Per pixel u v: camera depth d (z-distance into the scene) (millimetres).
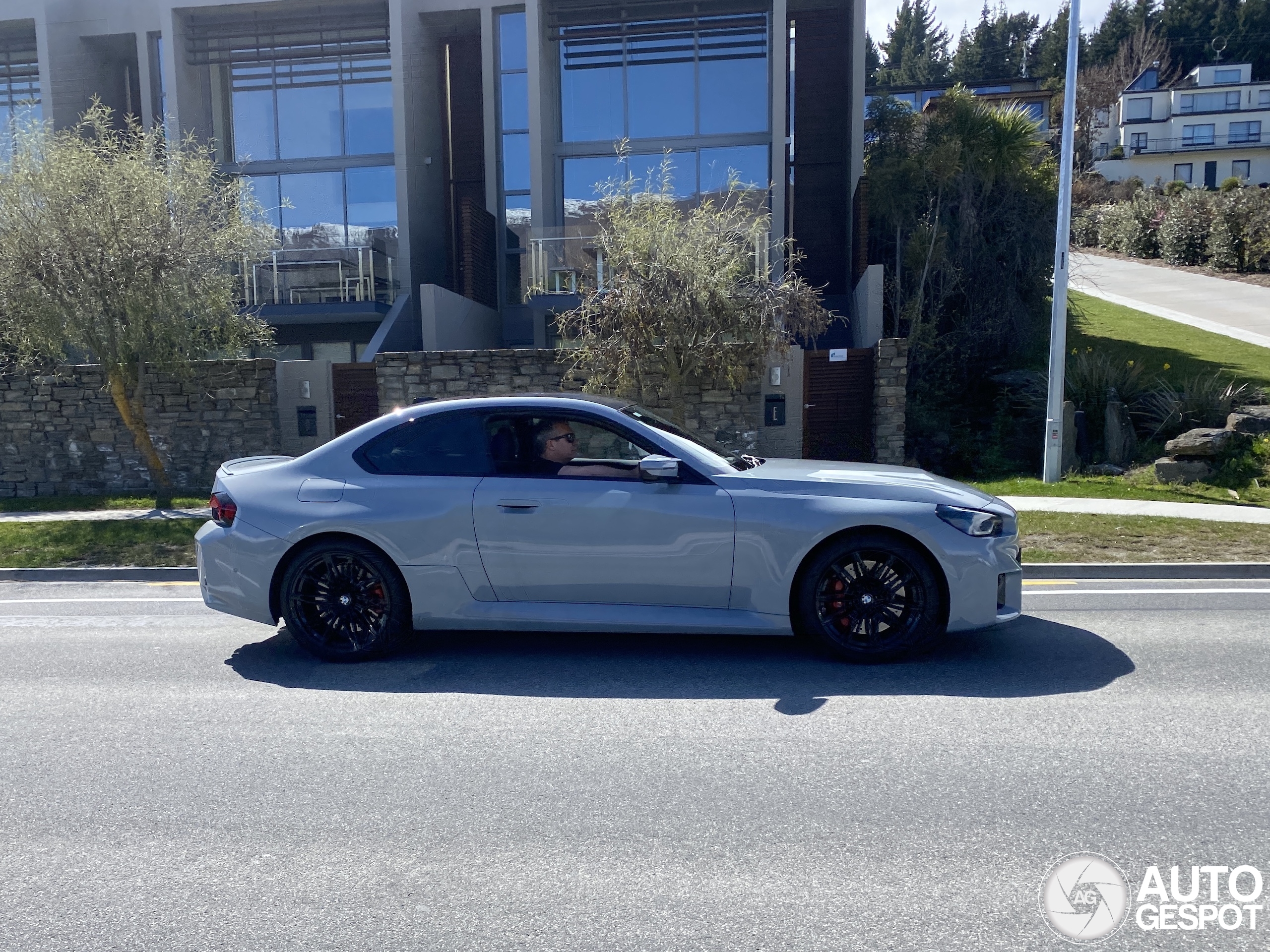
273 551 5688
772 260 19062
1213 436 12820
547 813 3590
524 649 5988
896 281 17828
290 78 21703
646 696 4984
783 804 3615
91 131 21531
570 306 18078
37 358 15344
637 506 5438
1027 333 18062
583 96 21250
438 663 5707
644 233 12609
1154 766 3916
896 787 3750
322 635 5762
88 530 11523
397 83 20109
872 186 18578
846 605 5453
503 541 5523
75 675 5668
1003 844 3268
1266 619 6559
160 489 13961
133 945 2768
